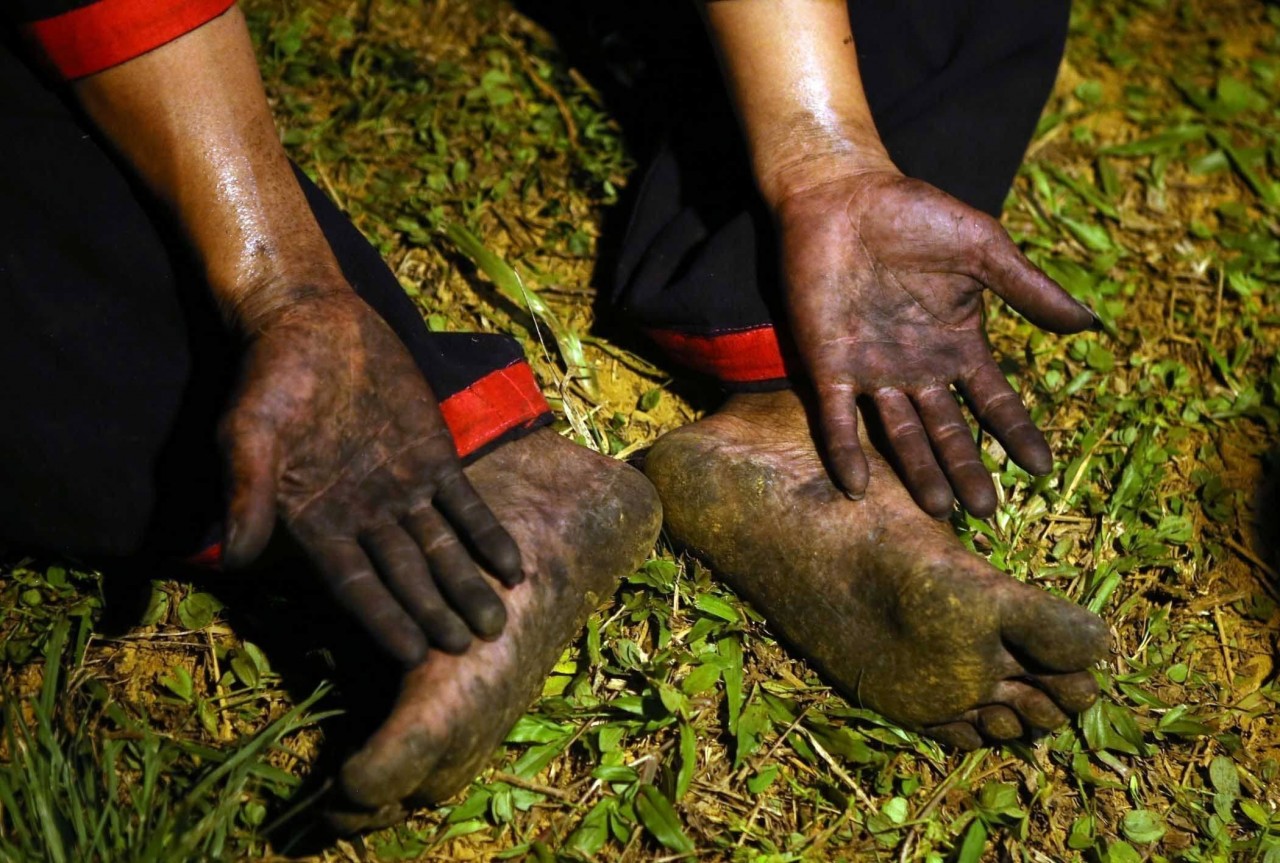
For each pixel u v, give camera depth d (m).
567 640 1.62
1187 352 2.39
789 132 1.87
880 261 1.78
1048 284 1.70
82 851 1.46
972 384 1.75
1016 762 1.71
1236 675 1.89
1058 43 2.17
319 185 2.45
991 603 1.49
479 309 2.26
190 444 1.68
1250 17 3.25
